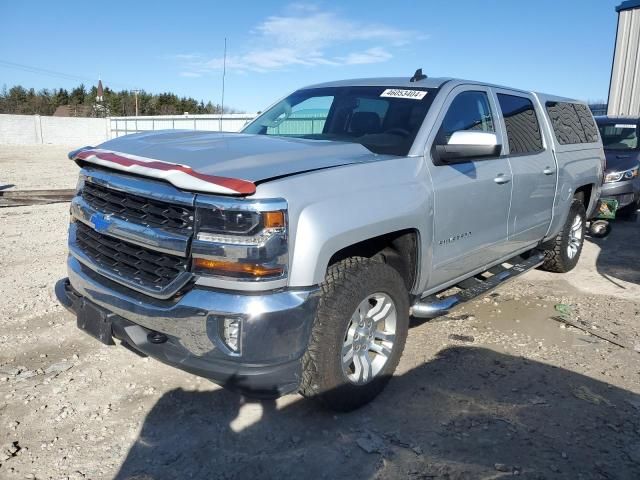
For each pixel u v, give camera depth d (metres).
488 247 4.52
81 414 3.25
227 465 2.84
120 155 3.18
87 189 3.42
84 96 90.00
